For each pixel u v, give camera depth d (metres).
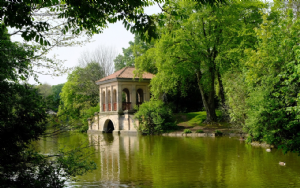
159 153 16.12
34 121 6.57
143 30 6.62
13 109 6.23
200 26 27.44
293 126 10.59
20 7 5.47
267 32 14.77
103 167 12.34
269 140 12.16
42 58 7.03
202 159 13.77
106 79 37.22
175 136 26.66
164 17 7.03
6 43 6.51
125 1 6.23
